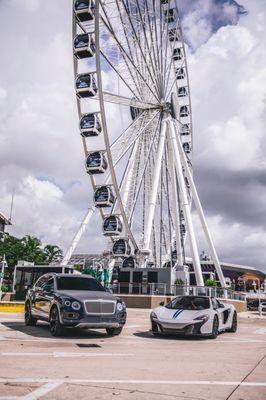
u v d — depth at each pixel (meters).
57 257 70.19
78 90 30.39
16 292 31.94
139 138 37.12
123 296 31.11
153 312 13.57
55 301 12.07
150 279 34.28
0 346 9.52
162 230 40.09
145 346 10.77
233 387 6.21
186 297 14.50
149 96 37.16
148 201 36.44
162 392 5.75
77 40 30.59
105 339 11.89
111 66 31.84
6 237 64.38
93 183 32.75
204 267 94.38
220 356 9.40
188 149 47.16
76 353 8.91
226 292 37.69
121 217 33.75
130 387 5.98
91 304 11.73
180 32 44.19
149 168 38.53
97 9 29.47
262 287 102.56
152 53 36.97
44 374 6.61
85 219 37.41
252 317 32.66
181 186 39.97
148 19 36.34
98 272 37.00
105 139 30.48
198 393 5.77
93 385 6.00
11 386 5.75
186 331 12.67
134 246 35.47
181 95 47.53
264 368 7.94
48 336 11.87
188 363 8.27
